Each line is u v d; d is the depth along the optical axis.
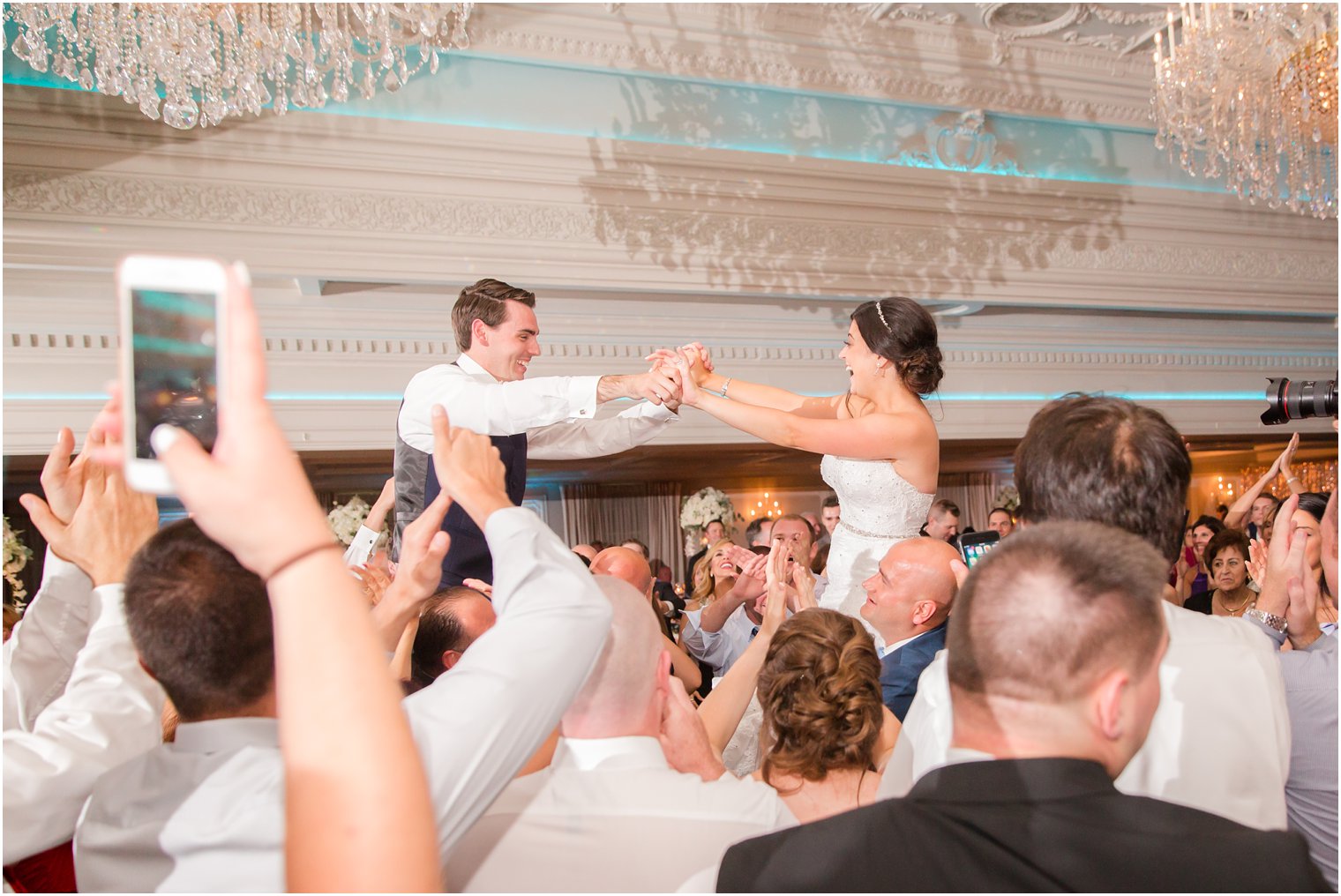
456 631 1.89
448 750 0.89
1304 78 5.04
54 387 5.79
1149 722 1.01
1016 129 7.03
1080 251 7.12
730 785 1.27
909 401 2.62
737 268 6.30
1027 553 1.02
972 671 1.00
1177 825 0.92
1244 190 7.49
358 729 0.70
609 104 6.09
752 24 6.12
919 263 6.72
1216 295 7.51
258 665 1.12
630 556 2.38
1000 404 8.10
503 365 2.90
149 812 1.07
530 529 1.08
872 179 6.51
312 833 0.69
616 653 1.26
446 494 1.35
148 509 1.38
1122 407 1.36
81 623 1.52
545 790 1.24
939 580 2.03
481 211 5.77
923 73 6.55
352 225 5.54
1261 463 13.12
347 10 4.16
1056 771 0.95
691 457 10.00
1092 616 0.96
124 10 3.67
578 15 5.78
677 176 6.13
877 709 1.53
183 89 3.86
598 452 3.02
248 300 0.71
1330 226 7.84
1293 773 1.49
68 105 5.00
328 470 8.60
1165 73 5.36
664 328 7.06
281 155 5.39
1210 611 4.67
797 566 1.98
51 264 5.09
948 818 0.94
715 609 3.24
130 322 0.70
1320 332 9.18
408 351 6.50
